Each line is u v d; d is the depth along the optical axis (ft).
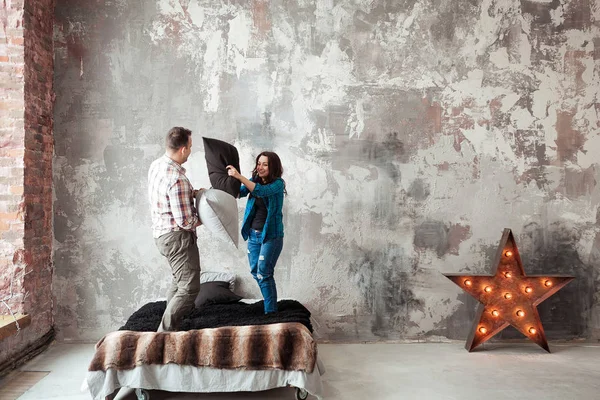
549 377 12.04
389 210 15.16
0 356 11.84
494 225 15.24
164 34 14.90
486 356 13.75
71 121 14.76
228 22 14.97
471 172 15.23
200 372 10.39
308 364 10.41
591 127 15.30
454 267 15.21
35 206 13.67
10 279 12.89
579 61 15.24
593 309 15.20
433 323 15.20
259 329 10.73
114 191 14.84
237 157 12.53
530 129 15.24
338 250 15.11
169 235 10.57
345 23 15.10
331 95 15.07
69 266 14.76
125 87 14.84
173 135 10.78
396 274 15.16
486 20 15.19
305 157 15.06
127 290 14.87
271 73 15.02
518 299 14.17
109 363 10.18
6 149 12.98
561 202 15.26
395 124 15.16
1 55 12.96
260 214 12.58
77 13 14.78
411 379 11.92
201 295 13.80
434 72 15.17
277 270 15.06
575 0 15.23
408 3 15.14
